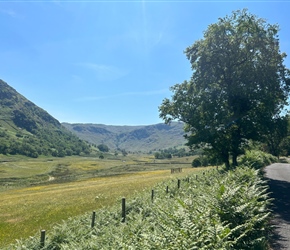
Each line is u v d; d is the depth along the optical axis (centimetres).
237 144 3631
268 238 923
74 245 1198
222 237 642
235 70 3622
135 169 14500
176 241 623
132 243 797
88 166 17862
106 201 3025
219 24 3641
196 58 3788
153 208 1514
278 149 9462
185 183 2411
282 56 3566
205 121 3644
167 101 4034
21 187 8519
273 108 3425
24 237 1986
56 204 3275
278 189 2136
